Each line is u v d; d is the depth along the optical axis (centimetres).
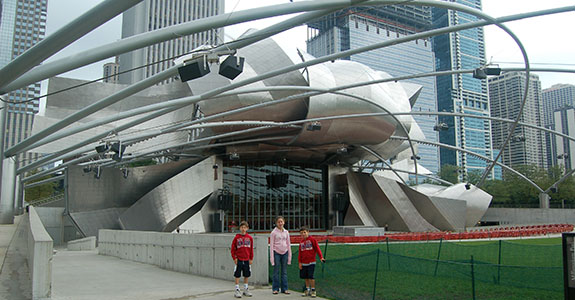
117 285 1188
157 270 1560
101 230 2419
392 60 15325
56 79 3866
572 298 718
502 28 2172
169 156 4069
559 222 5434
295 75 3534
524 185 7669
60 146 3762
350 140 3975
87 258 2077
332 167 4947
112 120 2527
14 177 3128
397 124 4069
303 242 1016
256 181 4594
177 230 3659
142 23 11794
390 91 4166
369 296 1012
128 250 2002
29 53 1235
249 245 1021
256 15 1371
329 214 4834
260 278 1163
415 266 1194
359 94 3584
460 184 4909
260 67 3522
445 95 14075
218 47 1619
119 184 3809
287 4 1373
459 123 12812
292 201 4706
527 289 1102
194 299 978
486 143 13225
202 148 4088
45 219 4006
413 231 4253
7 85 1411
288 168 4769
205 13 12625
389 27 15888
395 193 4438
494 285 1139
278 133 3947
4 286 1056
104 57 1438
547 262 1639
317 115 3534
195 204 4056
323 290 1062
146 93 4109
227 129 3775
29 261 1246
